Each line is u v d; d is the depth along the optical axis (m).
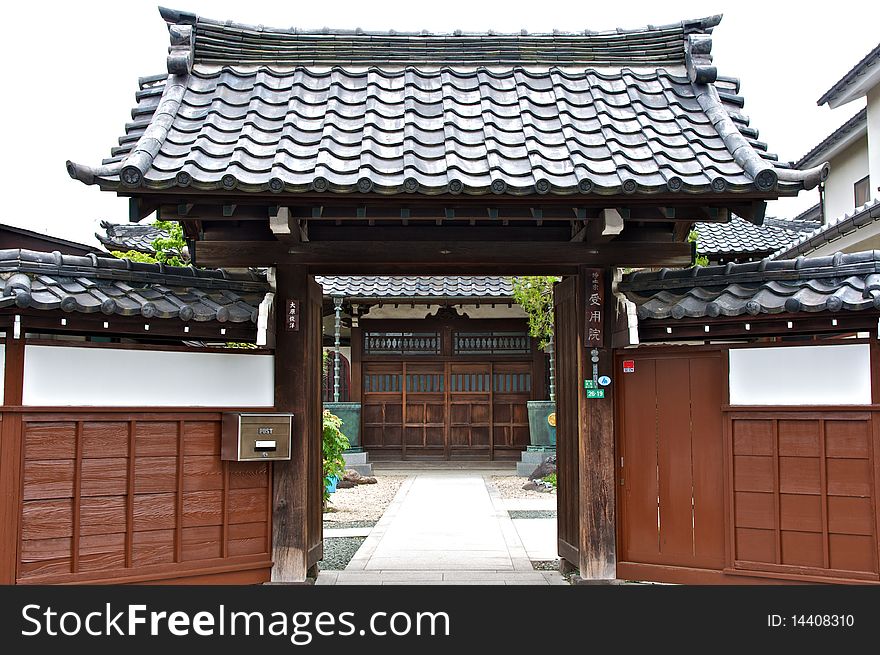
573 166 5.76
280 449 6.31
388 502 13.62
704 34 7.12
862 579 5.55
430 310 18.95
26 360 5.39
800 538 5.83
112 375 5.77
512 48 7.12
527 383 18.88
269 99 6.54
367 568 8.02
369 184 5.40
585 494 6.69
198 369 6.20
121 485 5.71
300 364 6.60
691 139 6.20
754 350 6.14
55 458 5.44
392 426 18.92
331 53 7.04
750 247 15.84
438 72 7.01
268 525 6.45
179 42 6.78
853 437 5.68
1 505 5.21
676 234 6.83
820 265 5.84
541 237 7.10
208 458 6.18
